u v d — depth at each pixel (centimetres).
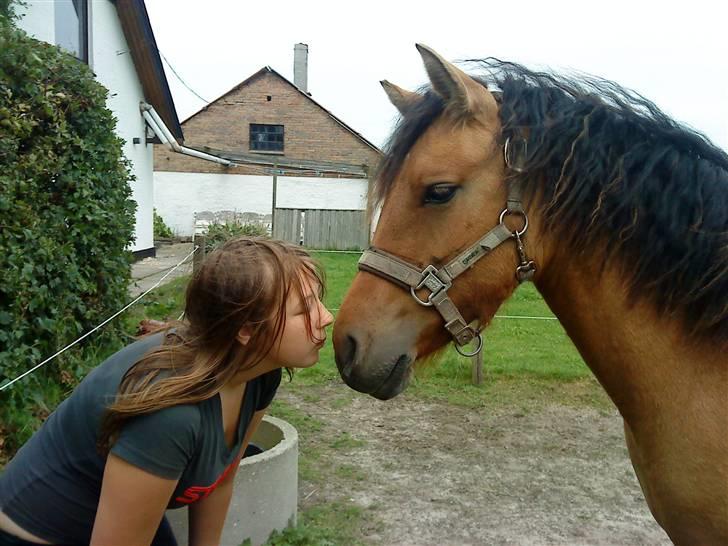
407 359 163
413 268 161
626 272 161
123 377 127
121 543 123
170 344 130
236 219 1867
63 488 131
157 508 124
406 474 365
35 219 362
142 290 773
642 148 161
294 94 2248
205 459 130
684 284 156
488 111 163
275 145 2284
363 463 379
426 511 321
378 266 164
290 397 499
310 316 132
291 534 280
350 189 2125
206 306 124
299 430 430
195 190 2108
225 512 163
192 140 2255
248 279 122
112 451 120
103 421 121
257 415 151
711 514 152
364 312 164
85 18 922
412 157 165
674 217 157
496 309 166
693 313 156
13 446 315
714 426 151
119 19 1041
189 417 122
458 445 410
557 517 318
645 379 162
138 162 1193
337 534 295
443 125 164
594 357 170
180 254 1410
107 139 443
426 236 161
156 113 1209
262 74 2238
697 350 157
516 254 162
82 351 418
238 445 143
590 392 520
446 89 161
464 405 486
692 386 156
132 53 1112
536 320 783
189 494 137
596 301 165
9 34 343
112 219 446
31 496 132
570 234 162
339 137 2266
